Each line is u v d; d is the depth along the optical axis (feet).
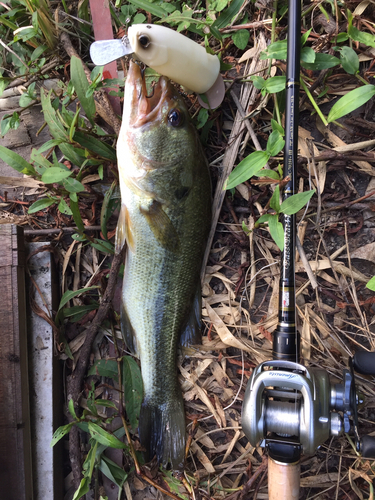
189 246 1.29
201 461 1.36
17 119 1.39
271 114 1.33
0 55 1.47
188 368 1.39
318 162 1.32
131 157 1.20
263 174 1.13
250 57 1.33
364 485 1.29
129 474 1.39
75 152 1.28
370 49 1.27
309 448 0.97
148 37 1.05
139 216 1.25
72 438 1.34
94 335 1.35
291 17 1.09
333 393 1.03
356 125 1.31
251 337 1.36
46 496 1.35
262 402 1.01
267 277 1.37
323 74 1.26
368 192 1.32
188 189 1.24
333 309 1.34
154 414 1.32
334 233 1.35
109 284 1.33
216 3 1.24
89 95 1.20
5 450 1.29
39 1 1.32
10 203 1.48
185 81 1.18
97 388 1.44
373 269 1.33
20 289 1.34
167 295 1.31
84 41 1.44
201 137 1.35
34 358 1.39
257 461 1.35
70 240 1.46
